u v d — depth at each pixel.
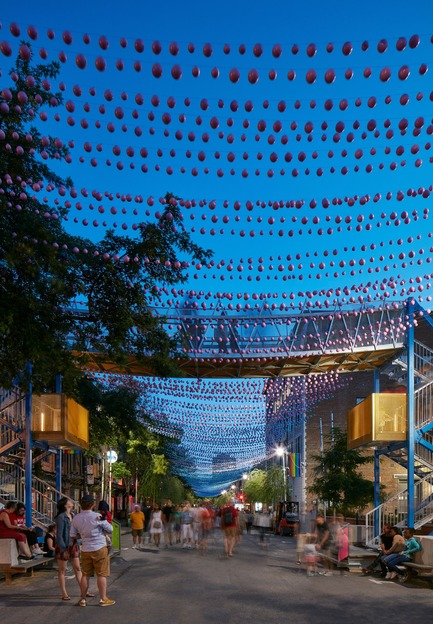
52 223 14.71
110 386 32.78
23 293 14.09
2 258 13.24
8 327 13.21
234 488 131.00
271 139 9.64
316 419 50.88
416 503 24.30
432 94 8.91
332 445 40.62
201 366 27.66
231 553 20.69
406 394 21.59
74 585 13.00
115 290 15.54
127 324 15.73
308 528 18.48
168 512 26.80
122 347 17.17
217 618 9.14
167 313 25.52
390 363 26.12
